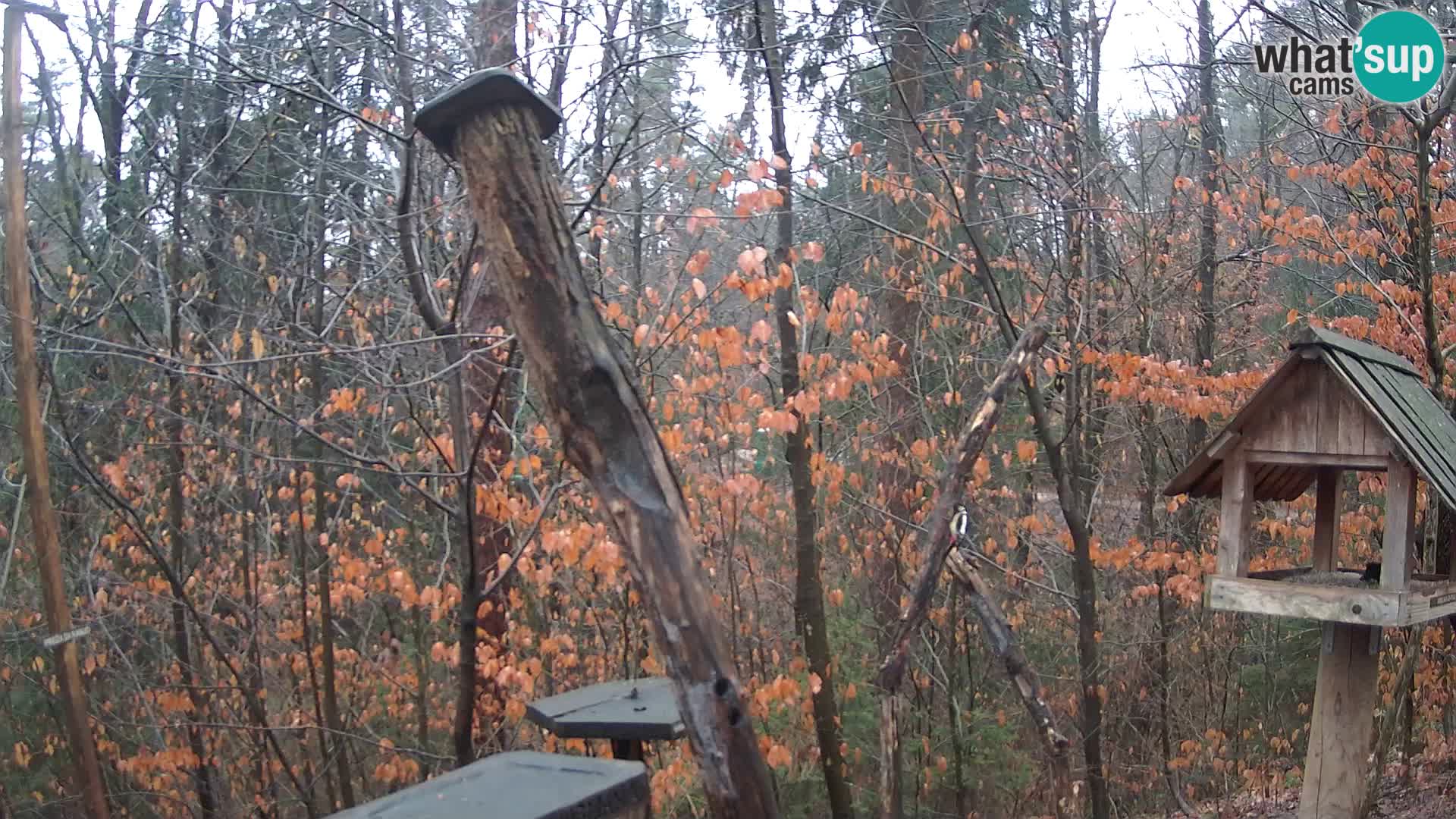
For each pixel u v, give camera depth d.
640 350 6.72
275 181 9.74
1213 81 10.71
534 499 7.78
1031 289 10.10
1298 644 12.72
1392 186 8.50
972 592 4.12
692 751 2.39
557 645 7.92
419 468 8.40
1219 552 5.67
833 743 8.32
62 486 9.34
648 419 2.50
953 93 9.01
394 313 8.65
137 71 8.09
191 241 8.93
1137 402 9.48
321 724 8.72
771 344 8.62
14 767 9.95
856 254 10.42
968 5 8.25
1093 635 8.25
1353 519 9.44
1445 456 5.59
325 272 8.61
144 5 8.23
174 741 9.51
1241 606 5.50
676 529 2.43
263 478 9.04
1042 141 8.92
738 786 2.36
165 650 10.38
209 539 10.01
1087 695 8.25
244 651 9.52
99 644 9.90
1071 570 10.66
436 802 2.11
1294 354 5.35
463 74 7.27
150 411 8.49
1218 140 10.36
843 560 10.95
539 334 2.45
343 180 9.00
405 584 7.49
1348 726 5.58
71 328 6.90
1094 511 10.76
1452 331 8.46
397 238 7.01
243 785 9.99
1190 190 10.12
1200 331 10.78
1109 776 10.38
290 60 7.34
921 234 9.58
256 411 8.73
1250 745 11.80
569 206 5.95
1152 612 11.08
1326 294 12.16
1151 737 11.35
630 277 8.49
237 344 6.70
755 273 5.68
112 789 10.10
